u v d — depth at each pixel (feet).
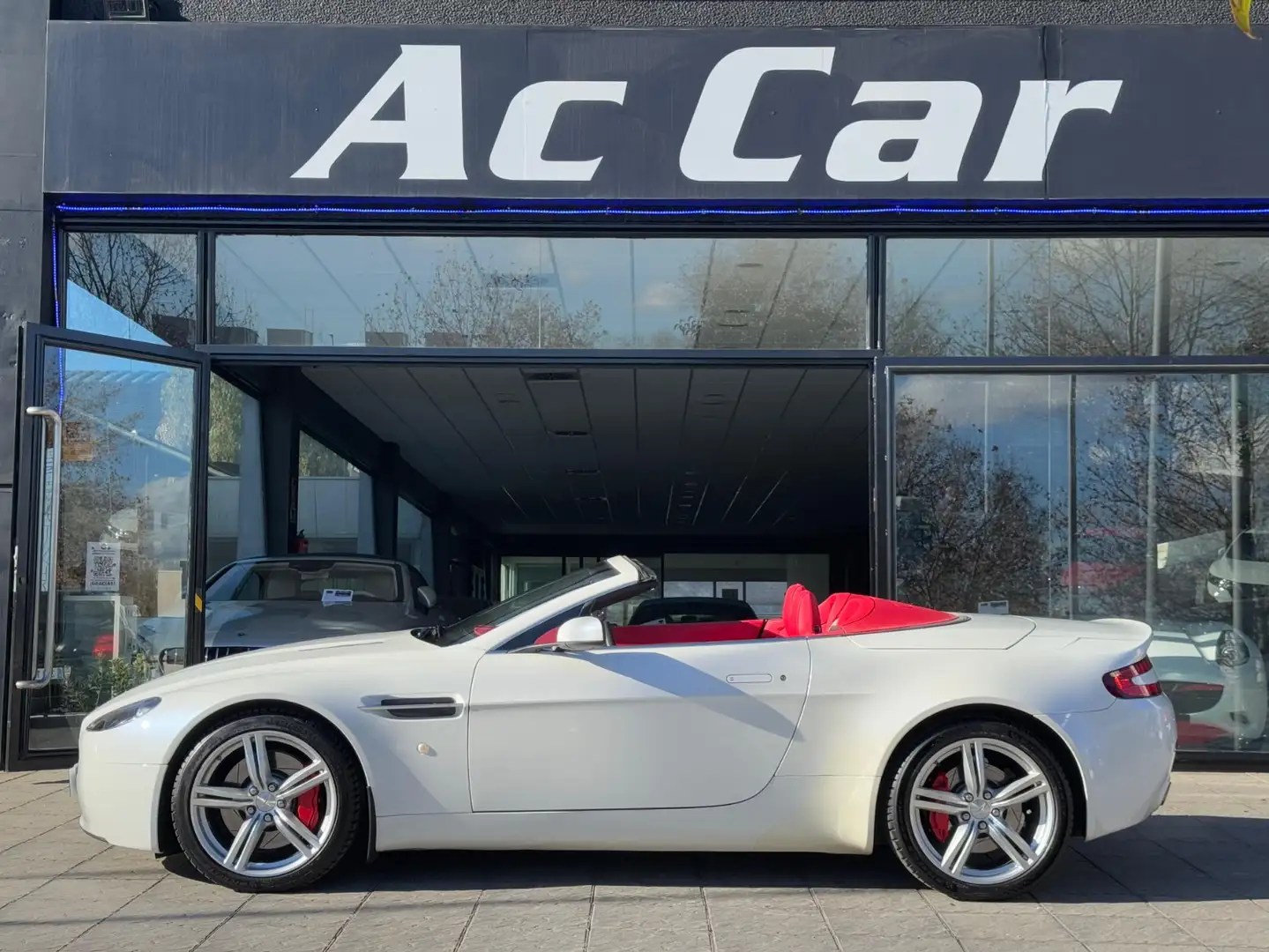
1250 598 24.64
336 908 13.84
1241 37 24.22
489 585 110.63
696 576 118.93
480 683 14.56
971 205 24.75
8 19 24.54
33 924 13.21
